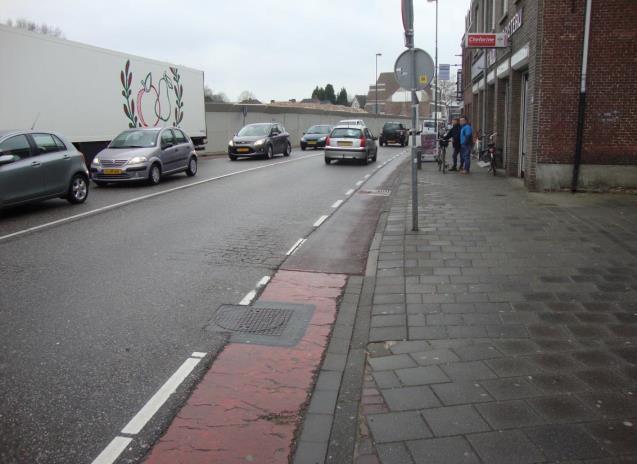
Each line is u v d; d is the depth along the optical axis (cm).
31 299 551
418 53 800
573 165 1187
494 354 416
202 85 2361
